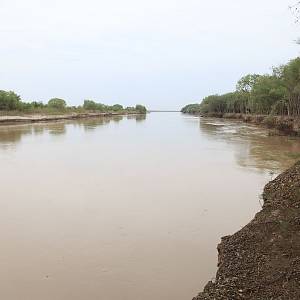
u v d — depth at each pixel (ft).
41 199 52.85
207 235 39.14
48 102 396.57
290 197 41.52
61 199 52.80
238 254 31.35
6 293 28.43
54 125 241.76
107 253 35.06
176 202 51.21
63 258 34.17
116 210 47.85
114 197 53.78
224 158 89.45
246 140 134.72
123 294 28.17
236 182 62.64
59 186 60.29
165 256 34.30
